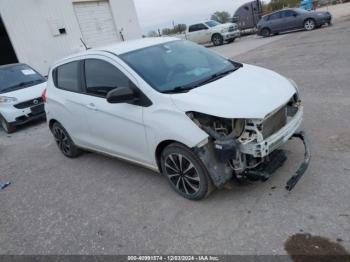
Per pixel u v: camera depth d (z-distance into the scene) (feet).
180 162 11.64
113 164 16.94
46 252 11.10
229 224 10.42
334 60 29.66
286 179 12.00
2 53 69.15
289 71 29.50
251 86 11.59
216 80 12.41
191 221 10.98
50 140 23.67
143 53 13.82
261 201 11.13
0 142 25.98
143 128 12.26
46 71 49.65
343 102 18.54
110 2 56.18
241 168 10.77
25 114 27.20
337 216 9.73
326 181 11.41
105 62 13.83
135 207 12.56
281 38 58.95
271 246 9.20
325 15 59.16
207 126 10.61
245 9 86.63
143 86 12.16
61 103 16.72
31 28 47.44
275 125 11.22
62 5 50.24
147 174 14.92
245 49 54.39
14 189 16.61
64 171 17.51
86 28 53.62
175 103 11.14
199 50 15.34
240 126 10.48
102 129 14.60
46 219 13.14
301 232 9.43
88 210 13.10
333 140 14.20
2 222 13.62
